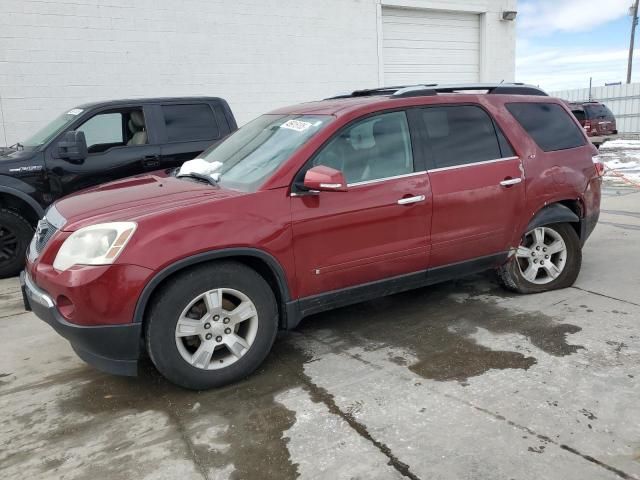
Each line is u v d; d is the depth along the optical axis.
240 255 3.24
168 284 3.10
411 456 2.57
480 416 2.87
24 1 8.84
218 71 10.68
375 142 3.77
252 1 10.80
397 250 3.79
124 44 9.73
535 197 4.40
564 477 2.36
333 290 3.64
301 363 3.62
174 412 3.09
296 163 3.46
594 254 5.96
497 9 14.09
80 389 3.41
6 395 3.38
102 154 6.30
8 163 5.82
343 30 11.95
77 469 2.61
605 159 16.38
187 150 6.77
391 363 3.55
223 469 2.55
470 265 4.23
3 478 2.57
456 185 3.98
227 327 3.28
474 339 3.85
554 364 3.40
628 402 2.93
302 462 2.57
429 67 13.60
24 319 4.73
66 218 3.32
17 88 8.99
